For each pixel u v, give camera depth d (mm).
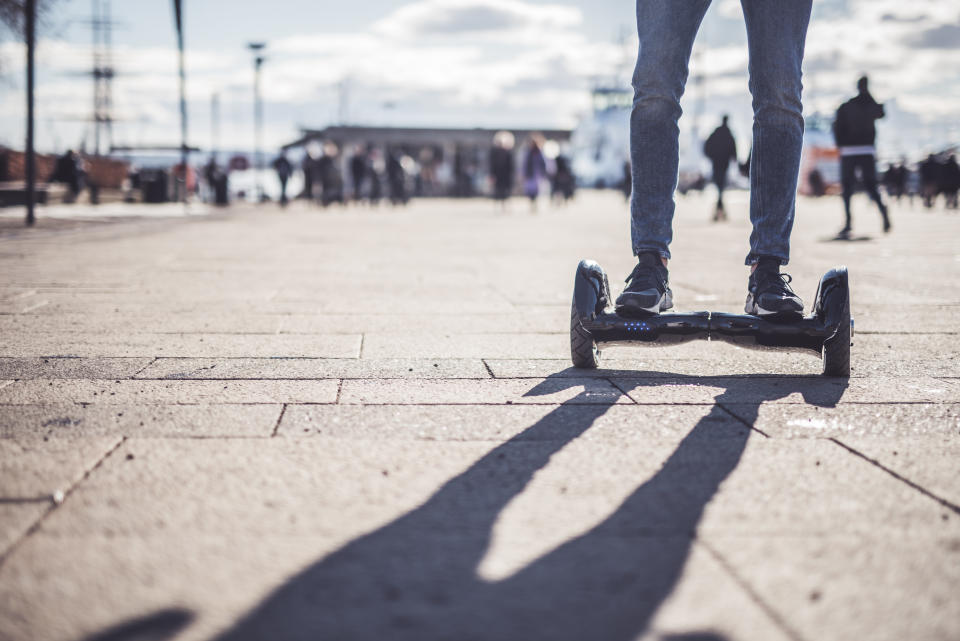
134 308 4910
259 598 1373
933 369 3328
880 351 3725
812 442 2287
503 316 4684
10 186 21609
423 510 1762
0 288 5824
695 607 1350
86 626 1285
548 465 2074
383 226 15781
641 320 3043
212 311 4812
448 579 1441
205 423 2453
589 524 1693
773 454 2174
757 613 1332
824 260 8352
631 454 2170
